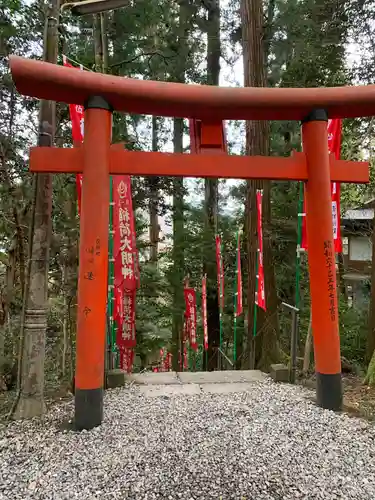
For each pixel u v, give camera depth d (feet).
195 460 9.41
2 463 9.50
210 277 36.29
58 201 19.25
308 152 13.23
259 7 23.03
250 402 13.47
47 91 11.59
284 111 12.89
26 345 12.43
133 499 8.05
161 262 43.98
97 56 23.99
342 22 25.38
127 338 20.62
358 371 21.06
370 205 37.37
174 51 31.55
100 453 9.80
